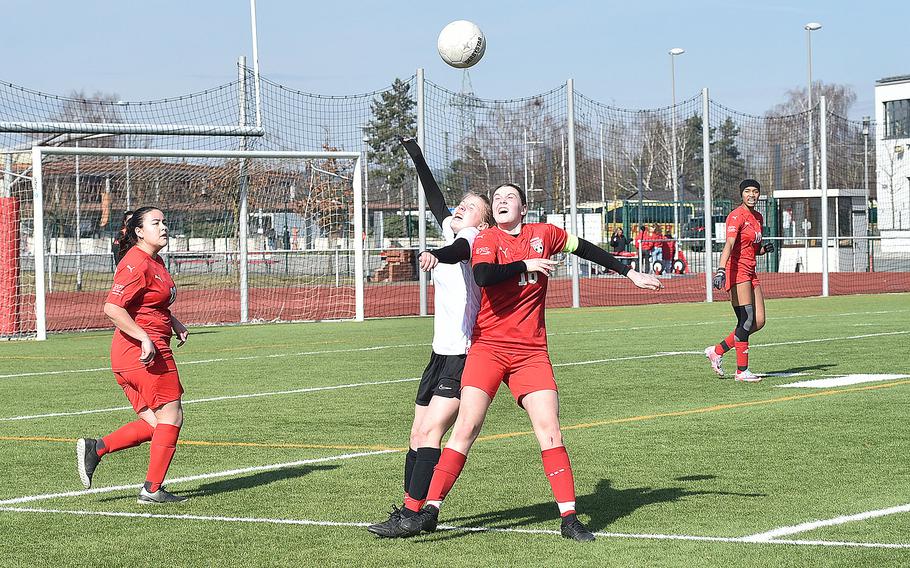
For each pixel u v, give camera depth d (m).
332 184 58.53
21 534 12.38
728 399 22.92
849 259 89.88
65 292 68.25
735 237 25.69
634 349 34.16
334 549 11.54
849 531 11.84
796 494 13.77
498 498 13.94
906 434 18.23
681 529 12.07
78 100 48.00
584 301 62.69
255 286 71.31
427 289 57.22
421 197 52.78
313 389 25.70
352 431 19.72
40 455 17.66
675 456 16.59
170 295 14.32
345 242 80.31
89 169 59.62
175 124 49.09
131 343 14.02
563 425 19.78
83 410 22.92
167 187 63.34
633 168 129.00
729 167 94.44
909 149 124.19
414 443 12.86
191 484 15.20
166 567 10.90
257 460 16.97
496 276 11.52
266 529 12.49
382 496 14.23
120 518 13.15
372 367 30.50
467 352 12.43
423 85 53.16
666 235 86.19
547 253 12.15
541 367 12.02
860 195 90.50
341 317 53.97
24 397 25.08
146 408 14.25
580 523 11.80
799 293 67.38
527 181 97.31
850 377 26.20
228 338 41.47
